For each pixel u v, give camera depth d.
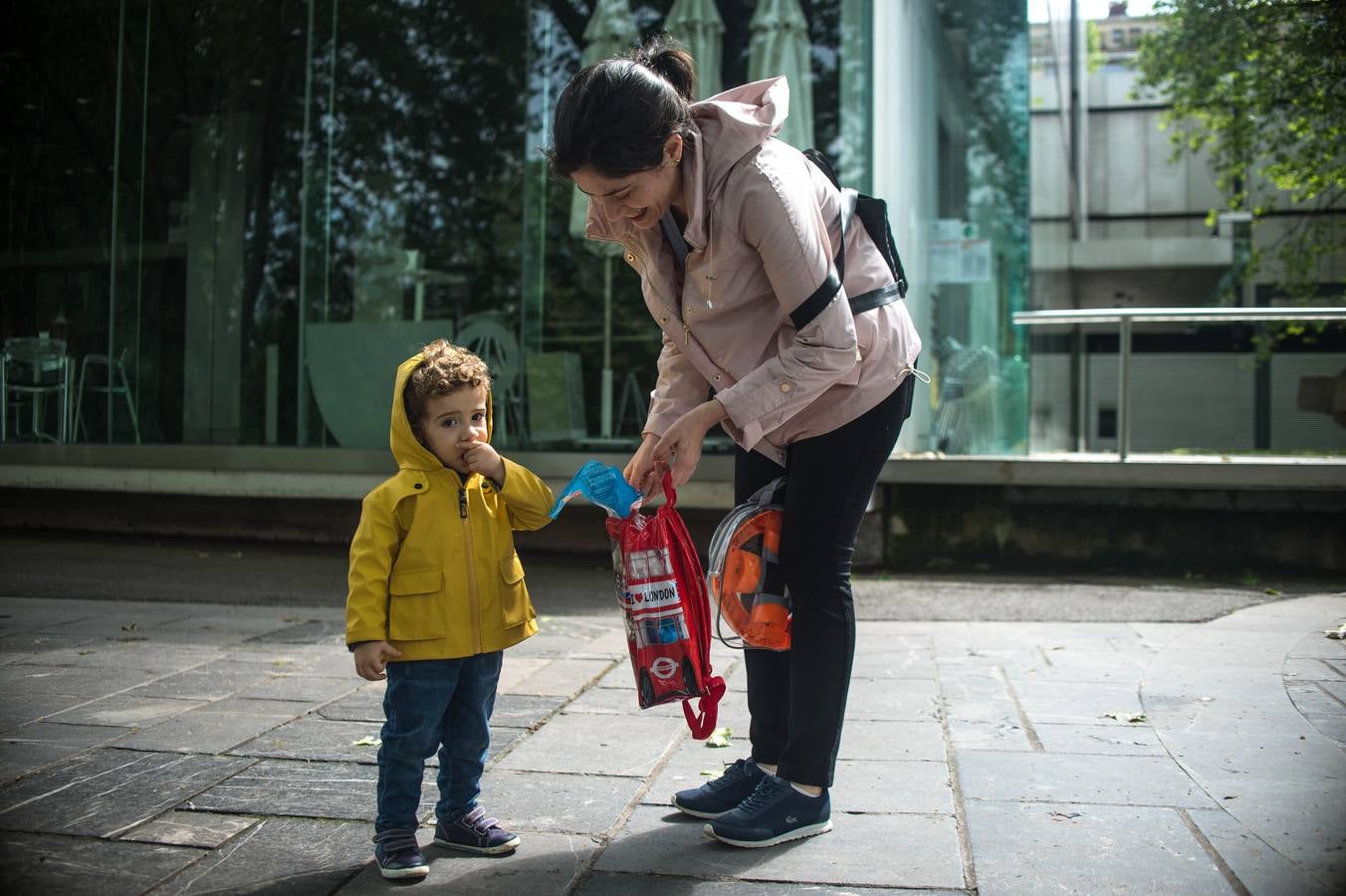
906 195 8.09
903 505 7.49
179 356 8.84
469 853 2.50
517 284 8.23
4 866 2.40
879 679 4.25
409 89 8.48
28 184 9.23
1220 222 18.62
